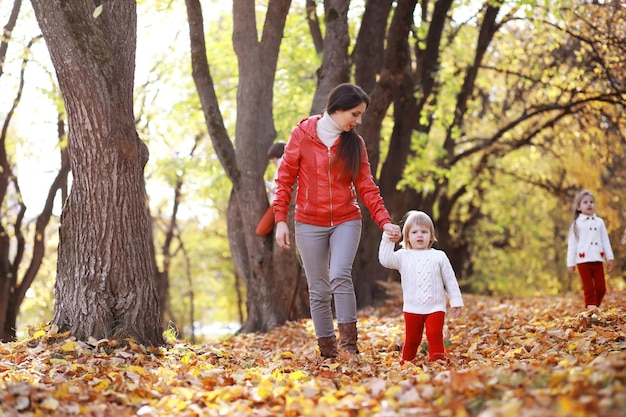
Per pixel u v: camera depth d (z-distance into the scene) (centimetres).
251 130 1188
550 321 895
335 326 1110
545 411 341
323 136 662
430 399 420
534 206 2745
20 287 1830
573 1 1681
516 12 1842
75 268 723
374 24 1382
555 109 1961
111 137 714
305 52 1822
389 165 1633
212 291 4216
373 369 617
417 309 664
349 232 670
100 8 671
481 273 2925
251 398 478
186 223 3578
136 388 508
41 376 567
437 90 1872
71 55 694
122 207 724
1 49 1631
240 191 1186
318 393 483
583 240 1027
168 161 2039
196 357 718
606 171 2416
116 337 702
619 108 1959
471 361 653
